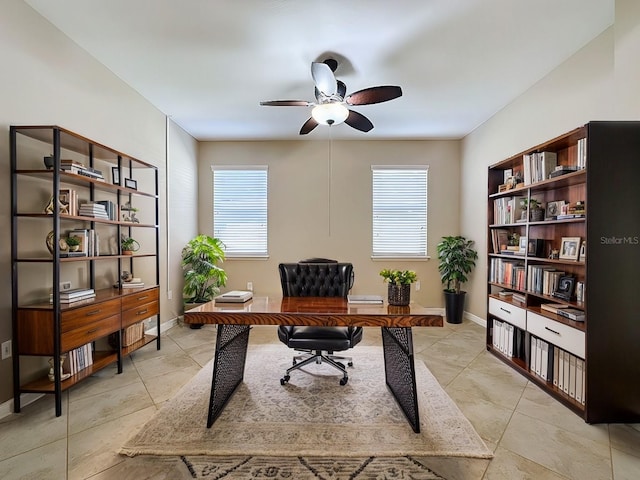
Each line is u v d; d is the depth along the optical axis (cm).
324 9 222
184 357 321
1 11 208
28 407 222
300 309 210
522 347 303
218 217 518
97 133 292
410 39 255
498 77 314
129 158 302
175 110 398
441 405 227
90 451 176
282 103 283
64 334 220
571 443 186
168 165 422
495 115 402
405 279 217
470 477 159
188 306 436
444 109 391
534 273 282
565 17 228
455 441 186
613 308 208
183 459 171
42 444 182
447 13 226
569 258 252
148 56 282
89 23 240
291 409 221
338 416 212
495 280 341
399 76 313
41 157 243
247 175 517
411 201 509
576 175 226
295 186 512
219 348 207
